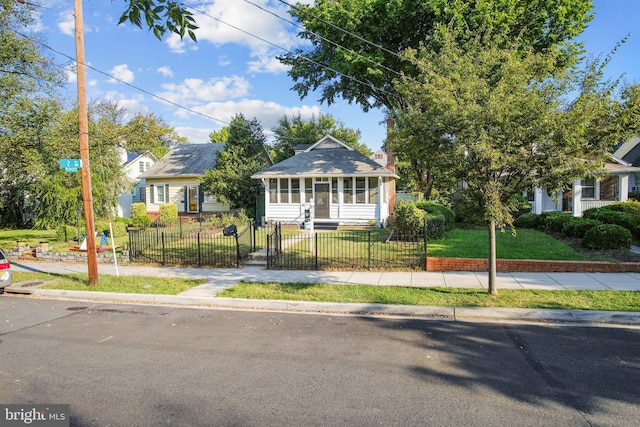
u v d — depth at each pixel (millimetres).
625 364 4836
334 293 8266
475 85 6625
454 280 9125
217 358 5184
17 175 15883
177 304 8172
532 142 6609
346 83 21938
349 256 11820
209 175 22766
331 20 18516
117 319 7109
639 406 3828
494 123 6512
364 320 6867
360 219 19625
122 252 12828
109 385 4406
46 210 17141
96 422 3617
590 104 6293
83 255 13094
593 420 3584
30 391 4270
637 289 7875
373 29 18312
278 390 4238
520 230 16172
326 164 20547
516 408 3809
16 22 13594
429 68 8266
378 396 4078
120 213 28547
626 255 10391
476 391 4176
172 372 4746
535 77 6953
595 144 6652
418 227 13773
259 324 6695
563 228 14055
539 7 16406
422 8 17156
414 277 9555
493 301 7355
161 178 26672
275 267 11094
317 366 4883
